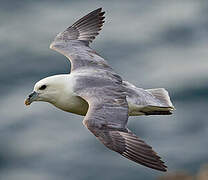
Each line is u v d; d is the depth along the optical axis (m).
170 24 30.33
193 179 13.92
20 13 32.50
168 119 23.41
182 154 21.86
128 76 26.31
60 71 27.28
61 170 21.69
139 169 21.05
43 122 23.61
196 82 25.75
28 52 28.94
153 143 22.23
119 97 8.36
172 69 26.75
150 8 31.81
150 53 28.14
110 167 21.36
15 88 26.09
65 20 31.22
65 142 22.70
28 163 22.20
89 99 8.31
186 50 28.39
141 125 22.80
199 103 24.78
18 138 23.12
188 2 32.06
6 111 24.36
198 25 30.17
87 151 22.23
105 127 7.70
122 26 30.28
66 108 9.11
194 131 23.08
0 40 30.25
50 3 32.91
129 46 28.70
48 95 9.10
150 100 9.55
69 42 10.20
